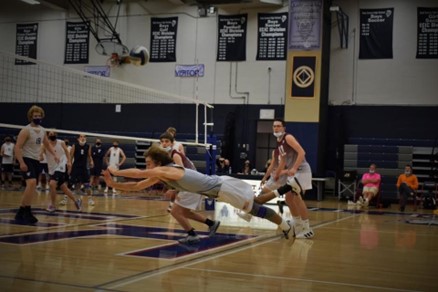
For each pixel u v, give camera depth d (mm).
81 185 14523
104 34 18781
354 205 13734
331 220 9188
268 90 17078
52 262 4117
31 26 19625
